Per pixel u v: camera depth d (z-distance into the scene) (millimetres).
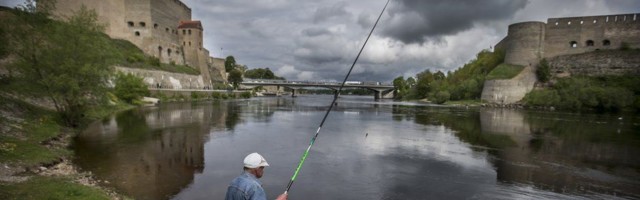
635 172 14336
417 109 52750
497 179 13070
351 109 51281
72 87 19469
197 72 86625
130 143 18422
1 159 11359
